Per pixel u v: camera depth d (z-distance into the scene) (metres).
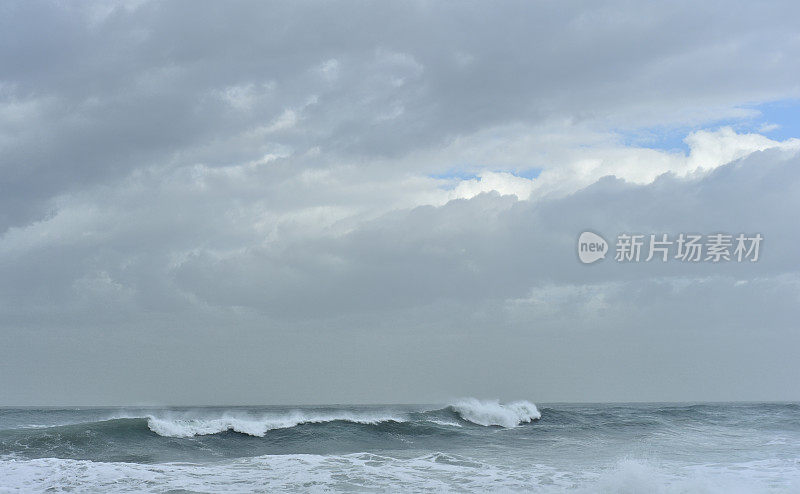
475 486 15.26
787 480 15.97
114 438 22.41
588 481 15.95
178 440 23.12
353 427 26.81
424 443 24.34
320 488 14.88
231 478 15.95
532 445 23.70
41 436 22.00
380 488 14.96
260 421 26.44
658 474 16.67
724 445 23.73
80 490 14.56
